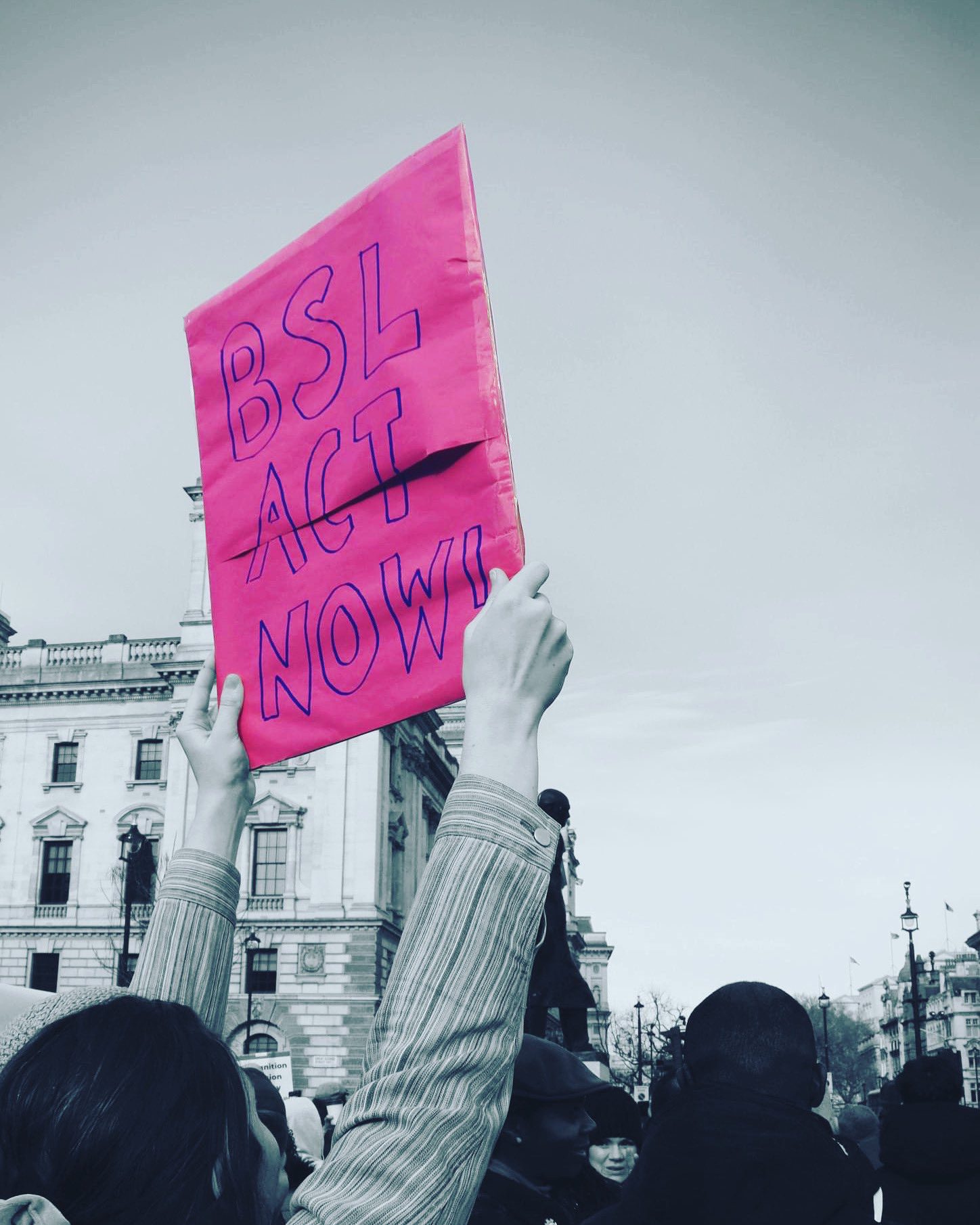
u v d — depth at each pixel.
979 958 122.88
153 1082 1.27
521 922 1.39
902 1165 3.89
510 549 2.24
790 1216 2.36
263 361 2.71
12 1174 1.25
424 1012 1.33
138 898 40.44
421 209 2.40
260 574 2.64
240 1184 1.30
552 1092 3.19
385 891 42.75
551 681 1.56
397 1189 1.24
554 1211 3.08
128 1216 1.21
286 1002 40.00
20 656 45.59
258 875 41.72
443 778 55.69
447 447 2.29
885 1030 141.62
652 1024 77.44
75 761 44.38
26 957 42.38
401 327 2.41
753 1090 2.56
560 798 3.76
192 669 43.31
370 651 2.42
